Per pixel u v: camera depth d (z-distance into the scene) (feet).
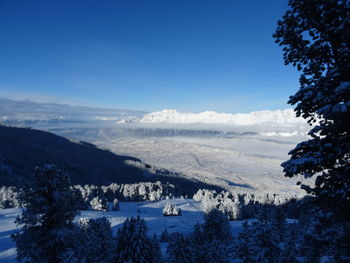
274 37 28.30
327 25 24.98
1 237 192.24
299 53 26.40
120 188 564.71
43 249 48.65
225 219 145.28
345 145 23.45
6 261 132.16
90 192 448.24
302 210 29.94
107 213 343.87
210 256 105.29
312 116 26.73
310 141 25.88
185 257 106.42
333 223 26.58
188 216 378.32
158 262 81.56
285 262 106.63
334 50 25.02
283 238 124.77
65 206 50.85
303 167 25.73
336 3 23.12
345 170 23.07
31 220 49.52
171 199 570.87
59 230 49.55
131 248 76.38
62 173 53.21
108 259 81.25
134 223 80.12
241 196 541.75
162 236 214.48
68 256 48.60
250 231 104.32
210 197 498.69
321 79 23.24
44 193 51.21
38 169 51.47
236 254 105.50
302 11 25.21
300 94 25.32
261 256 98.02
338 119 22.74
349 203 24.06
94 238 95.35
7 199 369.30
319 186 25.35
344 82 20.42
